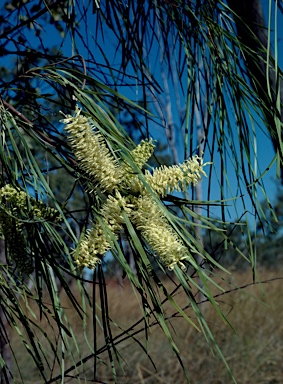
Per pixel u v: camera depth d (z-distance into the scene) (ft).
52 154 1.27
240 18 1.56
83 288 1.38
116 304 8.07
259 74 1.66
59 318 1.28
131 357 5.76
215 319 6.37
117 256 1.14
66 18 1.91
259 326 6.50
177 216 1.20
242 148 1.49
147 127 1.87
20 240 1.35
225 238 1.20
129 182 1.21
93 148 1.18
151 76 1.86
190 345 6.10
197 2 1.67
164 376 5.74
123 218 1.15
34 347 1.34
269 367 5.79
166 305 6.50
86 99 1.26
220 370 5.60
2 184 1.34
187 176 1.21
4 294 1.38
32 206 1.33
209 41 1.62
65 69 1.35
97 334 6.48
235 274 6.90
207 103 1.59
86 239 1.16
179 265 1.15
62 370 1.28
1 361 1.40
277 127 1.33
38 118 1.47
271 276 8.25
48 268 1.40
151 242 1.13
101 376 5.43
